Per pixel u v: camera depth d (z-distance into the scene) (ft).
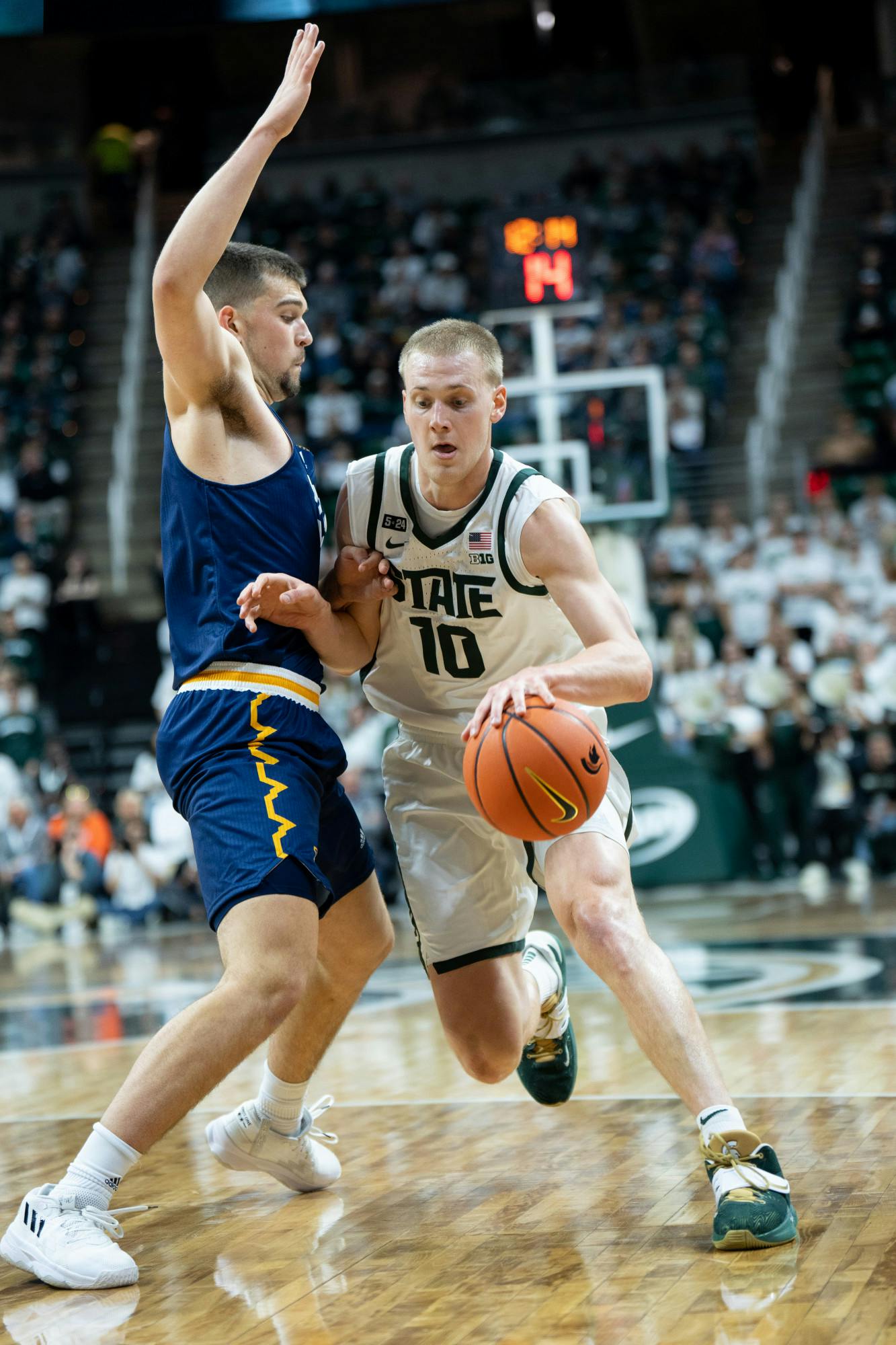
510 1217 8.84
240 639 8.96
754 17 60.70
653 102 57.98
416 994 20.59
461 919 9.80
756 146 57.93
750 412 52.70
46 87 60.44
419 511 9.32
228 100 61.52
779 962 20.89
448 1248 8.27
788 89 60.34
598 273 54.80
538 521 9.04
